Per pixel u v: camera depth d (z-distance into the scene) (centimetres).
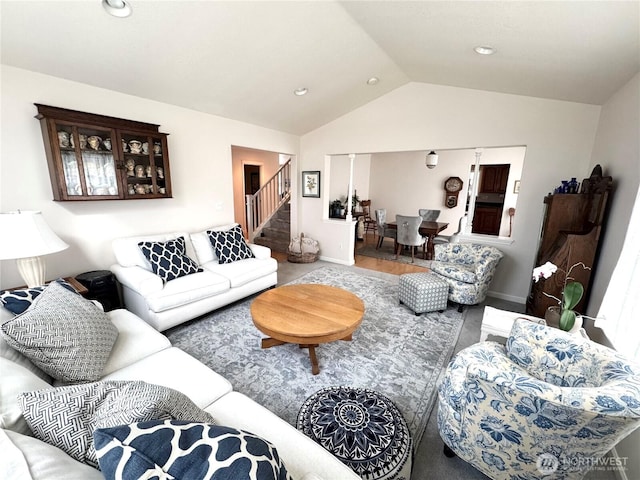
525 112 341
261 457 70
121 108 294
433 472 146
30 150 242
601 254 248
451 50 259
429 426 175
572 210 275
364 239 795
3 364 106
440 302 322
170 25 217
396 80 392
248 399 139
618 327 184
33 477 63
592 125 310
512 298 377
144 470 61
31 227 201
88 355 143
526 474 118
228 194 418
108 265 303
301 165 553
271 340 246
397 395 198
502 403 109
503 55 241
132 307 286
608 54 195
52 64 233
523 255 363
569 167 327
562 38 189
